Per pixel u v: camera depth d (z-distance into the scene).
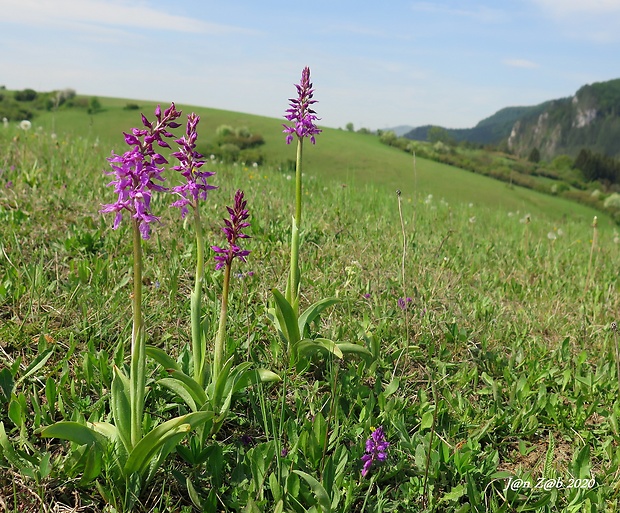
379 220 1.66
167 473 0.59
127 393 0.54
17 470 0.55
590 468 0.70
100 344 0.78
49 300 0.84
